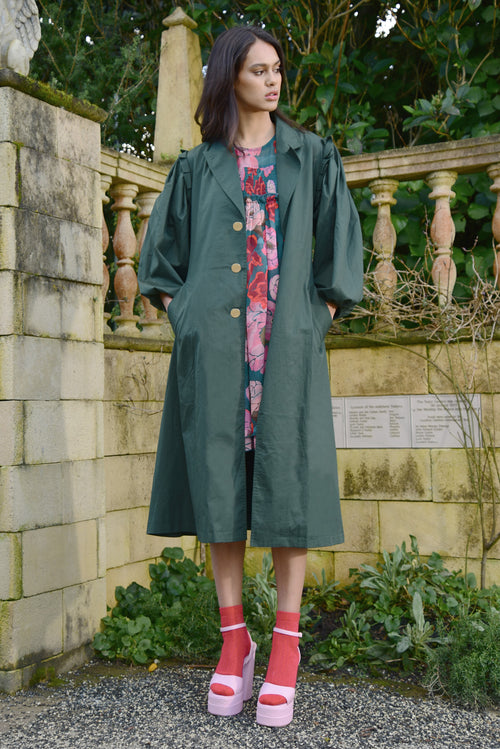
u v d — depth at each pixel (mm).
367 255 3979
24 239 2449
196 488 2012
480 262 3766
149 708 2135
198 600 2846
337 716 2055
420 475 3178
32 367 2455
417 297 3283
